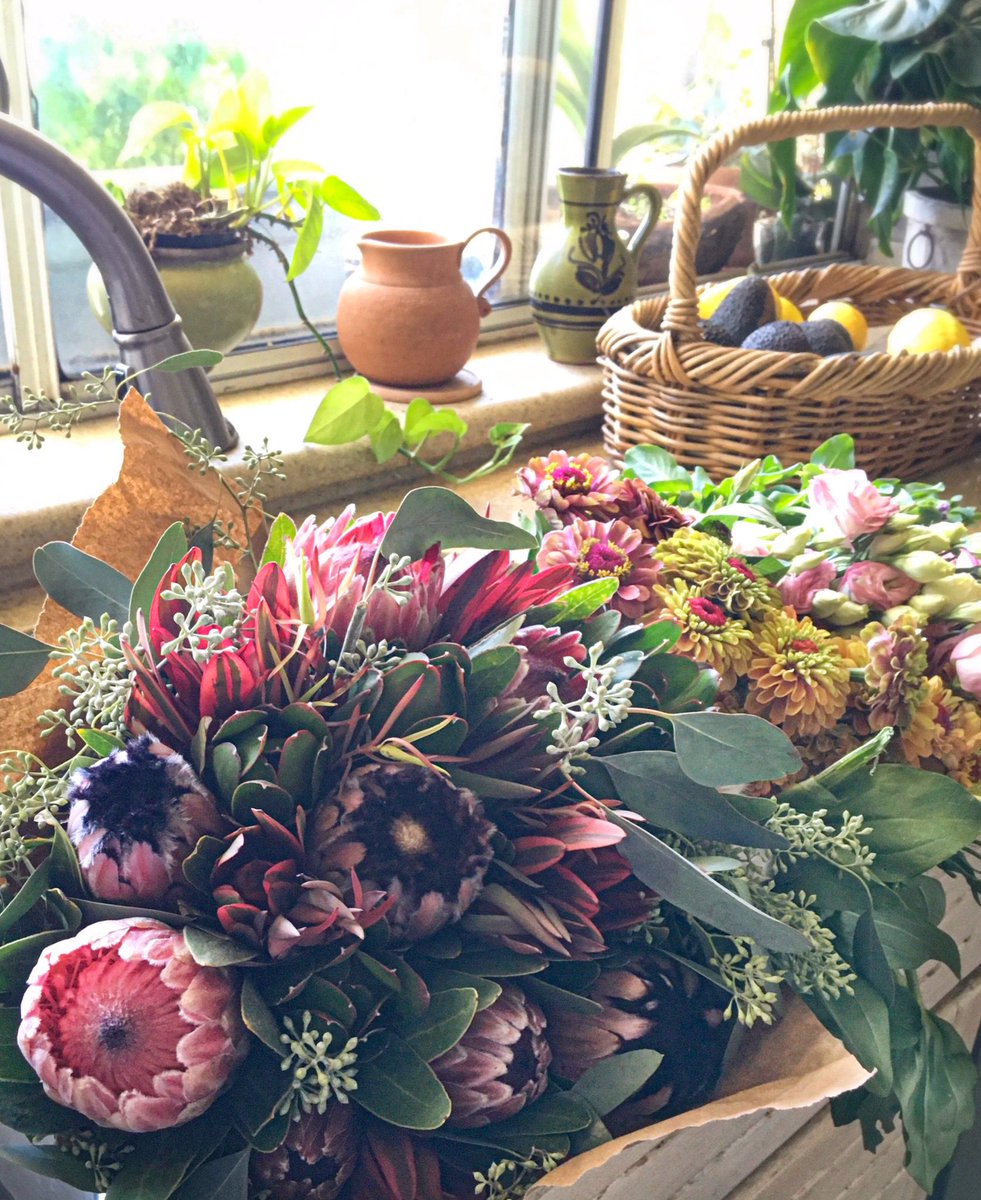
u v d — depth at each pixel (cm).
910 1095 47
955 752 58
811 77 139
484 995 39
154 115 101
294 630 41
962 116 111
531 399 113
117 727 41
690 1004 45
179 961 36
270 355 116
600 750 46
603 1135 41
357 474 101
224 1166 37
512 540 44
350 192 105
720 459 100
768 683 56
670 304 97
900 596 60
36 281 97
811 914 46
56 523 84
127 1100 35
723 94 150
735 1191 54
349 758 40
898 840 49
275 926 37
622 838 40
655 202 121
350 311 108
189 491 54
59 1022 35
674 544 60
